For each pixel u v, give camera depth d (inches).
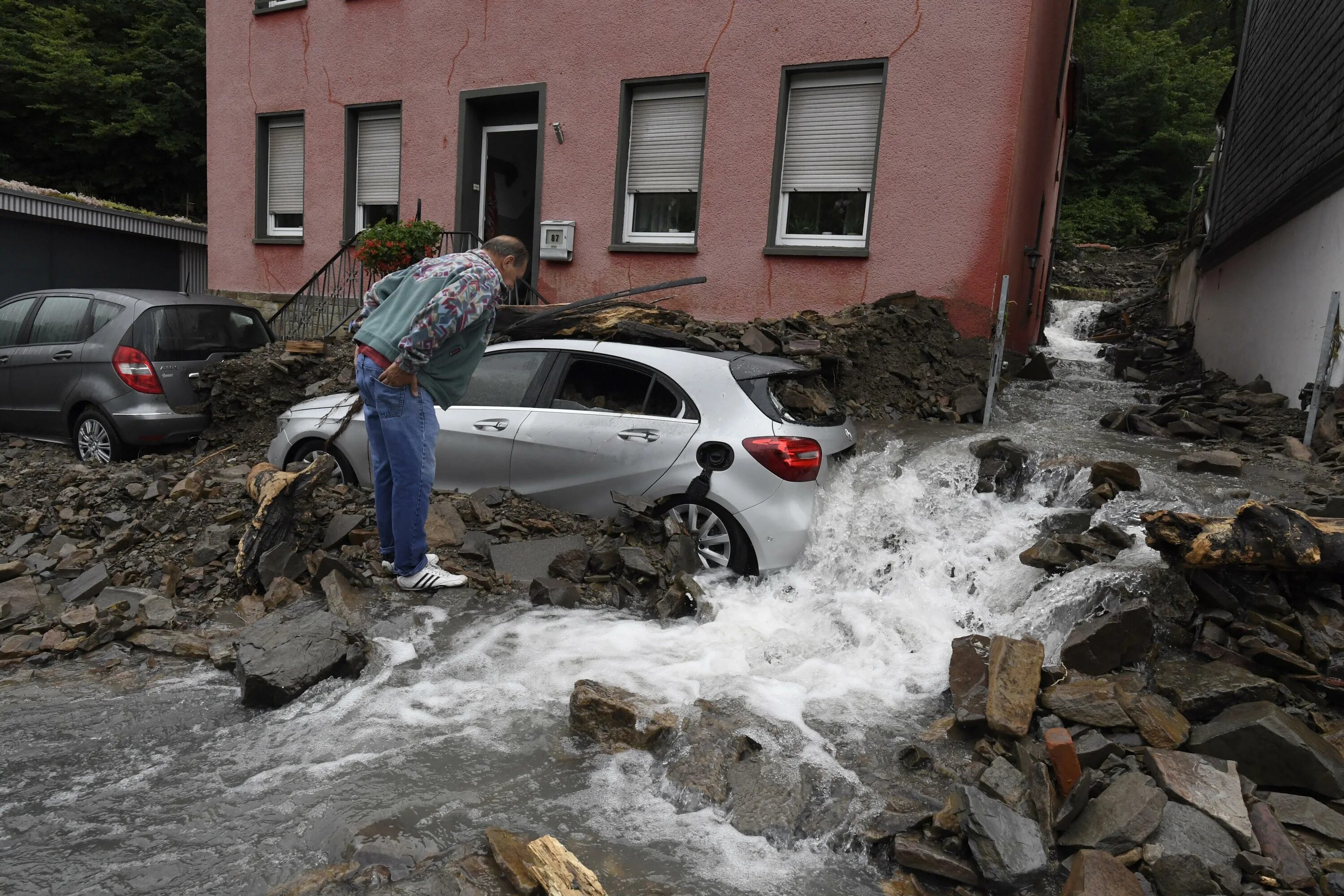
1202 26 1462.8
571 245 422.9
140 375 319.9
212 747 136.9
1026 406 339.0
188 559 205.2
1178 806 115.6
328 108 501.7
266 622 171.3
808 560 200.2
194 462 301.4
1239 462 229.1
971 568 190.4
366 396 182.9
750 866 111.8
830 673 163.5
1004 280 296.5
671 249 398.0
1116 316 629.9
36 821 116.3
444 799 122.8
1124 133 1168.8
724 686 156.9
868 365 318.7
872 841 115.0
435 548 206.5
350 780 126.8
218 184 554.6
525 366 232.2
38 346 340.8
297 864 108.1
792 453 197.9
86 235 631.8
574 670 162.4
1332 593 153.9
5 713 147.8
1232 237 422.9
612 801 124.6
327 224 509.0
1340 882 104.6
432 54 461.1
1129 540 176.6
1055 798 119.3
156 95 1029.2
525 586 197.6
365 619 179.3
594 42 411.8
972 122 330.3
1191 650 153.1
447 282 175.8
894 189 346.6
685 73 388.8
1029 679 140.9
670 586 192.1
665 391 212.1
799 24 360.8
